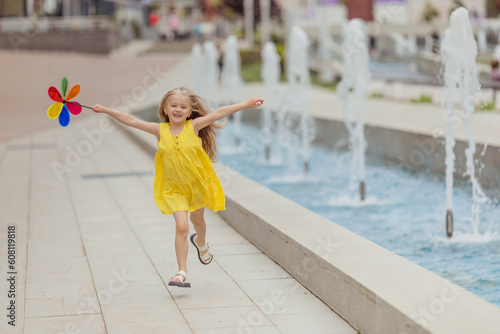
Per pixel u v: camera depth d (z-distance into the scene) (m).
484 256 5.96
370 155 11.75
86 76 27.08
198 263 5.34
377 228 7.13
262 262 5.33
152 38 51.03
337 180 10.01
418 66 25.92
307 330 3.93
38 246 5.98
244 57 31.22
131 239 6.20
